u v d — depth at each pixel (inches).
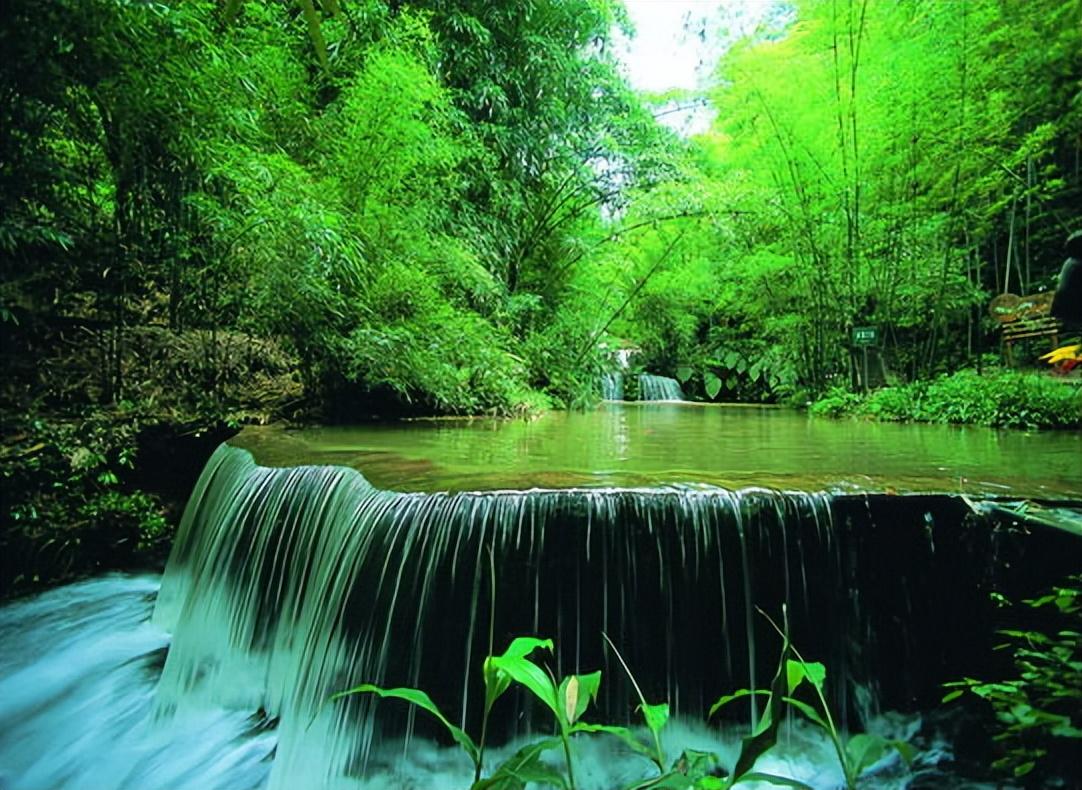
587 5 310.5
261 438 162.4
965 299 293.3
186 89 155.6
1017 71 262.8
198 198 171.6
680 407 371.2
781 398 406.3
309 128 205.3
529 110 297.4
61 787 97.5
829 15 277.7
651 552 91.5
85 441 162.1
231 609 124.5
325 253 174.2
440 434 182.2
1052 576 83.2
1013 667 86.0
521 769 36.3
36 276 168.2
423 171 225.1
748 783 86.4
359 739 91.4
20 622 141.8
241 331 205.8
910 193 286.2
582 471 113.0
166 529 171.2
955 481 103.1
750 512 92.2
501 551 91.2
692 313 476.7
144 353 187.8
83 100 154.0
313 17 55.2
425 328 215.9
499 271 294.7
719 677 91.1
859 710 91.2
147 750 103.4
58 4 126.0
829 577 92.3
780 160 323.0
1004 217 310.0
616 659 90.4
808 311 343.3
